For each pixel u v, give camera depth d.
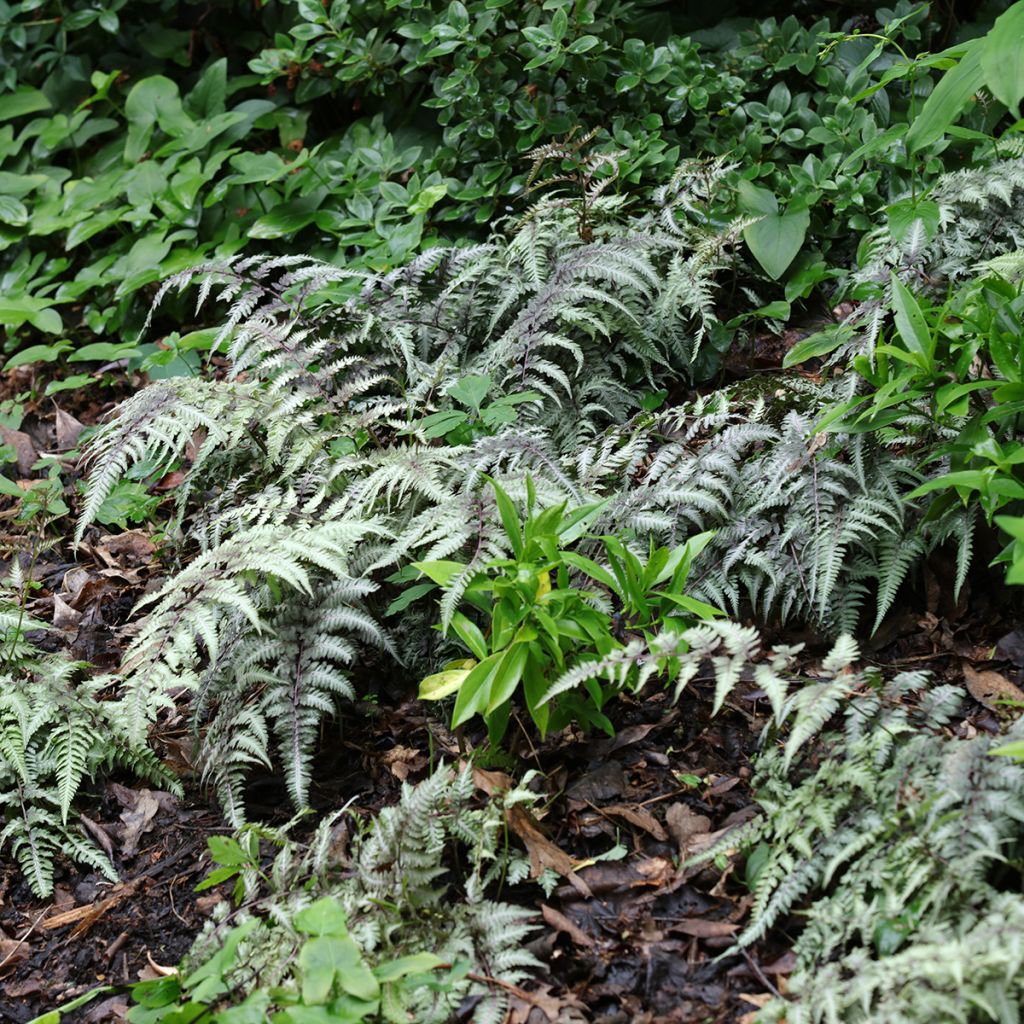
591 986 2.13
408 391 3.30
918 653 2.72
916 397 2.67
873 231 3.63
